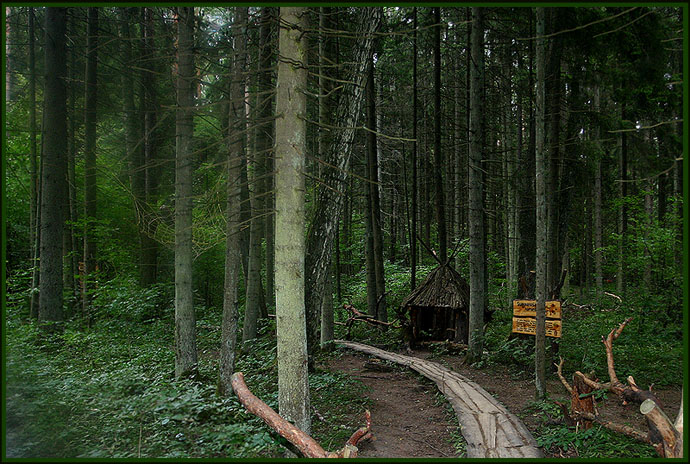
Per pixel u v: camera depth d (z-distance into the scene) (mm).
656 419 3965
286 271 4613
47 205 8898
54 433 4031
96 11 11391
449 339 11328
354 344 11234
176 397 4355
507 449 4664
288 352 4625
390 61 15672
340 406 6621
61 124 9148
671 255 10367
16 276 11336
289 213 4594
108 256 14023
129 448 3965
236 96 6133
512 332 8609
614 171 16547
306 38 4719
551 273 8234
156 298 13234
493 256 17375
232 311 6035
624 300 10266
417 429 5816
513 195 13609
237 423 4527
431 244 21094
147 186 13859
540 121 6117
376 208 12922
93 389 5035
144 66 11031
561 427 5199
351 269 23516
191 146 6848
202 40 8688
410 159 20031
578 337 8938
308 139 12734
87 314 10914
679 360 7465
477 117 8641
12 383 4523
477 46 8602
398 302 15422
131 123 13773
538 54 6098
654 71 7387
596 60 8094
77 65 13125
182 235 6754
